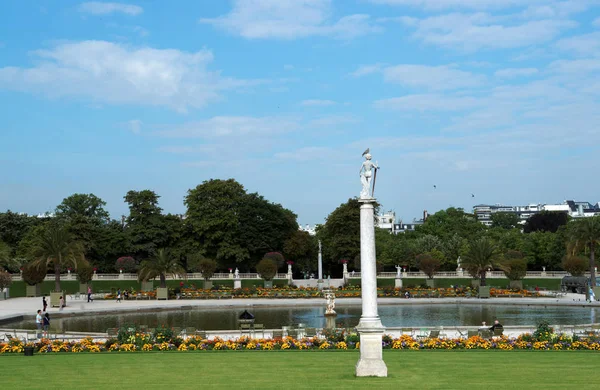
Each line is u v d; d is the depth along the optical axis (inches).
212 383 997.8
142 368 1171.3
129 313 2613.2
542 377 1040.2
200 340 1513.3
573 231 3467.0
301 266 4889.3
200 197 4429.1
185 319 2379.4
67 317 2438.5
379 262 4360.2
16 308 2667.3
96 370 1148.5
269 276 3821.4
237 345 1487.5
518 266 3580.2
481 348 1455.5
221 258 4431.6
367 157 1035.3
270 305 2915.8
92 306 2783.0
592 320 2215.8
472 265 3366.1
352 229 4473.4
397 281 3983.8
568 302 2824.8
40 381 1026.1
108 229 4436.5
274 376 1062.4
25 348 1393.9
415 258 4323.3
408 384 967.0
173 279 3993.6
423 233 5649.6
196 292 3403.1
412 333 1717.5
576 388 935.7
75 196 4977.9
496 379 1017.5
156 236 4394.7
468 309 2694.4
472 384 968.9
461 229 5521.7
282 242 4603.8
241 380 1023.6
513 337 1594.5
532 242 4830.2
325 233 4857.3
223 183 4419.3
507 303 2893.7
